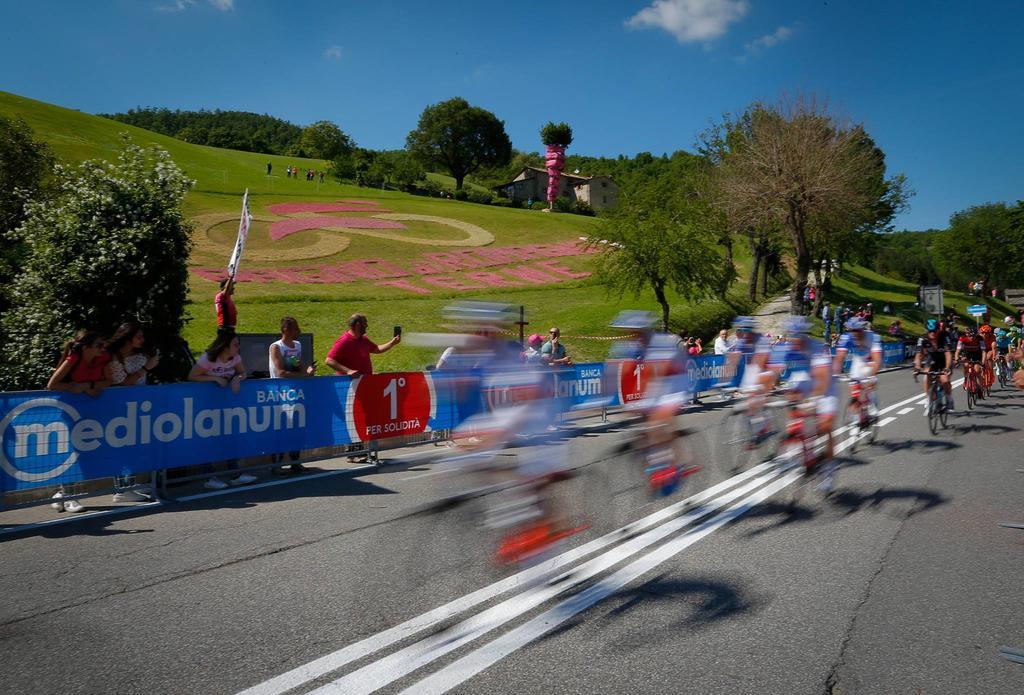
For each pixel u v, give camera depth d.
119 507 5.90
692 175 42.78
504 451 4.21
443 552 4.02
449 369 4.24
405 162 98.69
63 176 9.67
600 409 11.45
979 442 9.00
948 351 9.83
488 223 62.78
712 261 27.78
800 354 6.48
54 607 3.64
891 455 8.10
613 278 27.77
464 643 3.13
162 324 9.47
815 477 6.28
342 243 45.91
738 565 4.22
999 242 83.69
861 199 32.53
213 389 6.57
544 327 28.70
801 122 31.80
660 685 2.75
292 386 7.20
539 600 3.65
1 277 10.73
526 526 4.25
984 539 4.79
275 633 3.27
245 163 84.69
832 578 4.00
